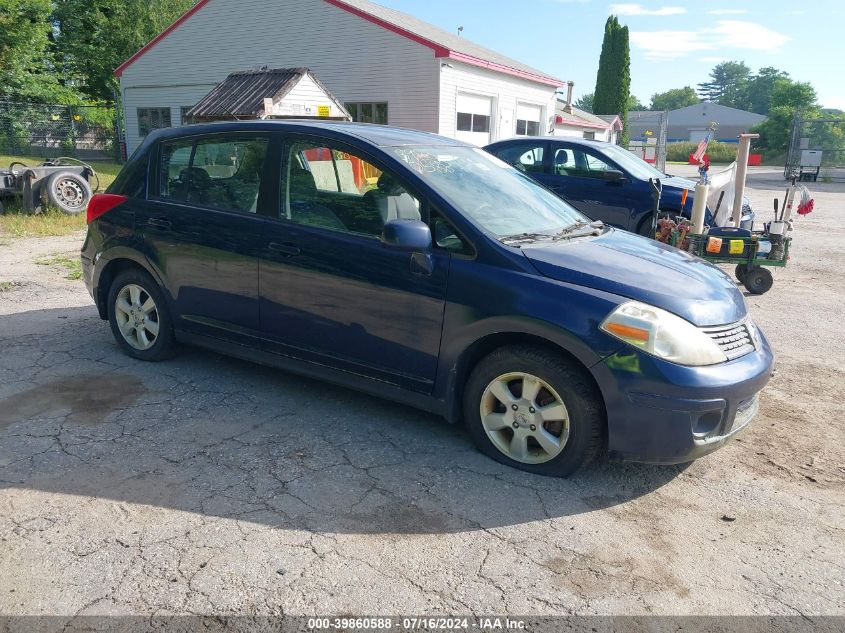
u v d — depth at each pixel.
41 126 28.73
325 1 19.66
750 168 48.59
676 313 3.13
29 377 4.43
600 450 3.39
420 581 2.55
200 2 22.17
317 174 3.86
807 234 12.84
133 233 4.55
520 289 3.23
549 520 3.00
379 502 3.08
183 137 4.45
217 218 4.16
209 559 2.62
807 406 4.44
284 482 3.22
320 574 2.57
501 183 4.10
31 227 10.30
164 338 4.61
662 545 2.85
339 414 4.02
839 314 6.85
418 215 3.55
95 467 3.29
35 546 2.66
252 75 16.52
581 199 9.45
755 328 3.54
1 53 27.36
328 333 3.80
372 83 19.47
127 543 2.71
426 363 3.51
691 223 7.79
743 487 3.37
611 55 48.56
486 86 20.62
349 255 3.65
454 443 3.69
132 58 24.30
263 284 3.98
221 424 3.83
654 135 43.94
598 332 3.06
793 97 84.44
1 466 3.26
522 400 3.34
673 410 3.01
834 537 2.96
